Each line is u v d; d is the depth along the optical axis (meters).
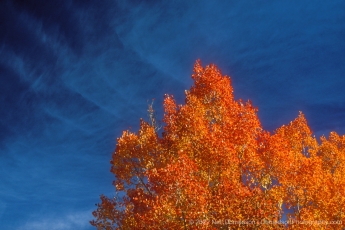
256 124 25.25
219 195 20.69
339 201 25.11
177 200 20.12
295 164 25.42
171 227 19.88
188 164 21.00
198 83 28.00
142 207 24.11
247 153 23.97
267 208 20.81
